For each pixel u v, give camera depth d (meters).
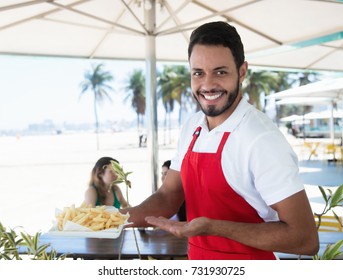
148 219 1.27
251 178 1.32
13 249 1.20
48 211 7.50
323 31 4.12
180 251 2.63
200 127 1.52
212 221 1.21
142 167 15.14
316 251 1.20
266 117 1.39
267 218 1.42
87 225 1.49
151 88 3.59
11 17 3.30
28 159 21.06
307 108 39.41
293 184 1.18
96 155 22.58
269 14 3.65
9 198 9.17
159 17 4.00
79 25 3.56
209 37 1.25
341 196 1.32
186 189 1.55
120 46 4.57
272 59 5.56
